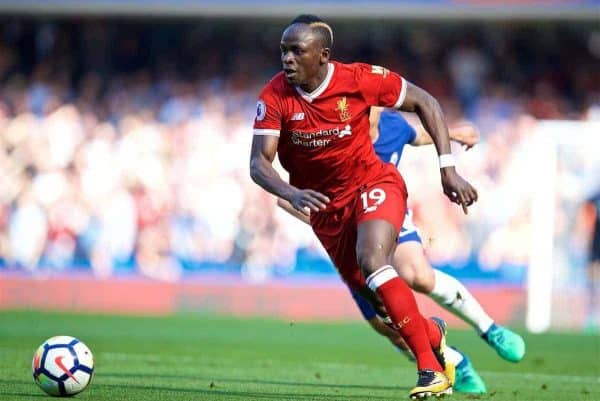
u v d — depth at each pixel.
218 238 29.70
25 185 30.36
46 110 31.38
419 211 28.97
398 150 11.97
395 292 9.02
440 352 10.34
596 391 11.99
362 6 29.66
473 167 29.30
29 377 11.64
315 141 9.45
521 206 29.03
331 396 10.50
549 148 26.75
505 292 28.30
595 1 29.16
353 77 9.41
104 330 21.66
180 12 30.42
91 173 30.28
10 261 29.98
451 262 28.78
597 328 27.59
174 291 29.31
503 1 29.36
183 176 30.22
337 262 9.94
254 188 29.94
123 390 10.46
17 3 30.95
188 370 13.57
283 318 28.11
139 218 29.89
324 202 8.87
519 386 12.41
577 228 27.91
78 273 29.77
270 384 11.81
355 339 21.23
